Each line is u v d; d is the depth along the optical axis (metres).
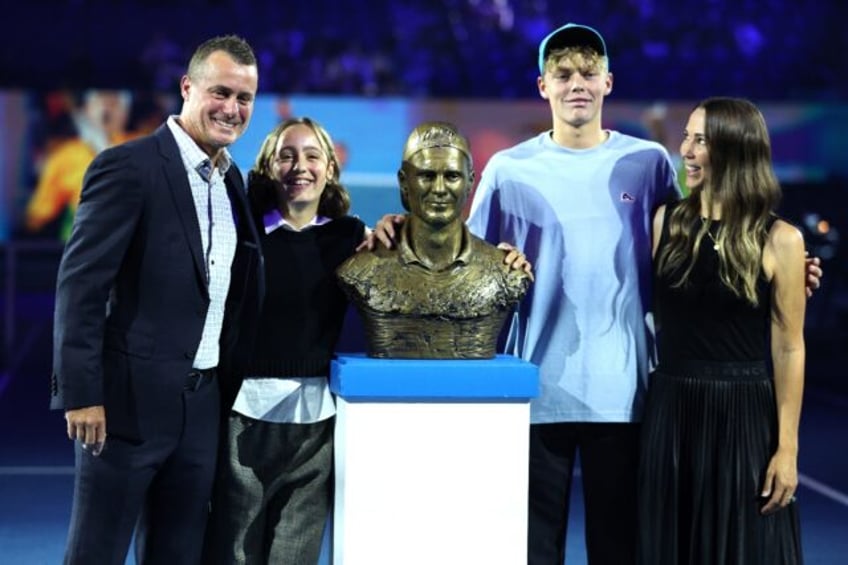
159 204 3.42
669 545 3.70
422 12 15.81
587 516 4.04
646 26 15.93
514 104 12.34
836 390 10.00
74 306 3.32
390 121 12.34
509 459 3.62
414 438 3.59
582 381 3.91
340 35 15.80
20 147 12.60
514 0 15.81
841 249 12.27
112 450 3.43
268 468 3.77
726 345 3.63
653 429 3.73
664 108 12.17
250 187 3.85
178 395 3.46
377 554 3.60
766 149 3.61
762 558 3.64
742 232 3.57
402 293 3.64
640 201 3.93
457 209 3.60
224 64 3.42
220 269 3.53
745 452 3.63
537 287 3.94
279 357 3.74
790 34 15.88
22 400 9.03
